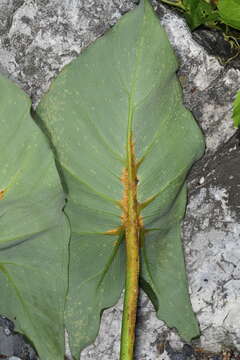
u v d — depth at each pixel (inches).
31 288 35.7
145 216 35.6
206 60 38.6
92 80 34.2
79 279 36.1
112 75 34.1
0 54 39.4
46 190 33.8
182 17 39.0
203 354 39.6
